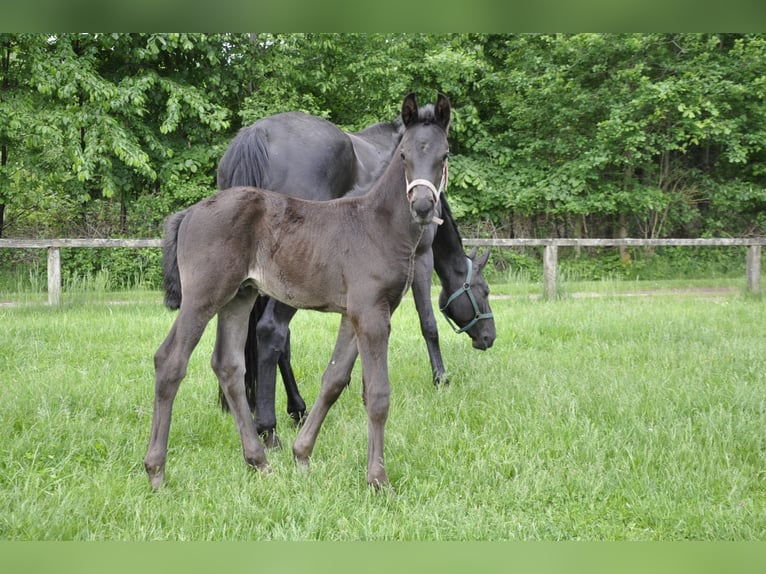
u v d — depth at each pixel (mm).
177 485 3361
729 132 13898
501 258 15070
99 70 14219
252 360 4258
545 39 15141
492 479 3480
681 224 16703
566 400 4637
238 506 3076
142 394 4922
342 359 3666
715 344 6637
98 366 5742
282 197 3639
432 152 3350
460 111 15672
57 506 2969
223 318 3713
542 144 15328
